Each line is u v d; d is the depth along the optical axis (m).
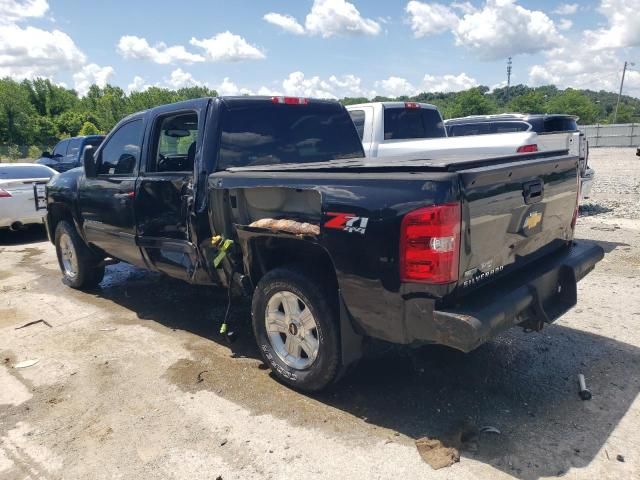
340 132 5.31
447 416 3.37
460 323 2.75
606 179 17.16
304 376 3.65
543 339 4.50
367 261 3.04
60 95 98.56
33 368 4.31
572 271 3.64
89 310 5.75
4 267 7.98
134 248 5.16
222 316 5.43
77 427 3.42
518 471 2.82
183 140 4.69
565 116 10.58
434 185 2.78
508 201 3.15
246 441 3.19
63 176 6.30
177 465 2.99
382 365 4.10
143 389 3.89
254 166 4.21
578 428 3.20
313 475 2.86
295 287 3.56
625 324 4.79
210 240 4.26
